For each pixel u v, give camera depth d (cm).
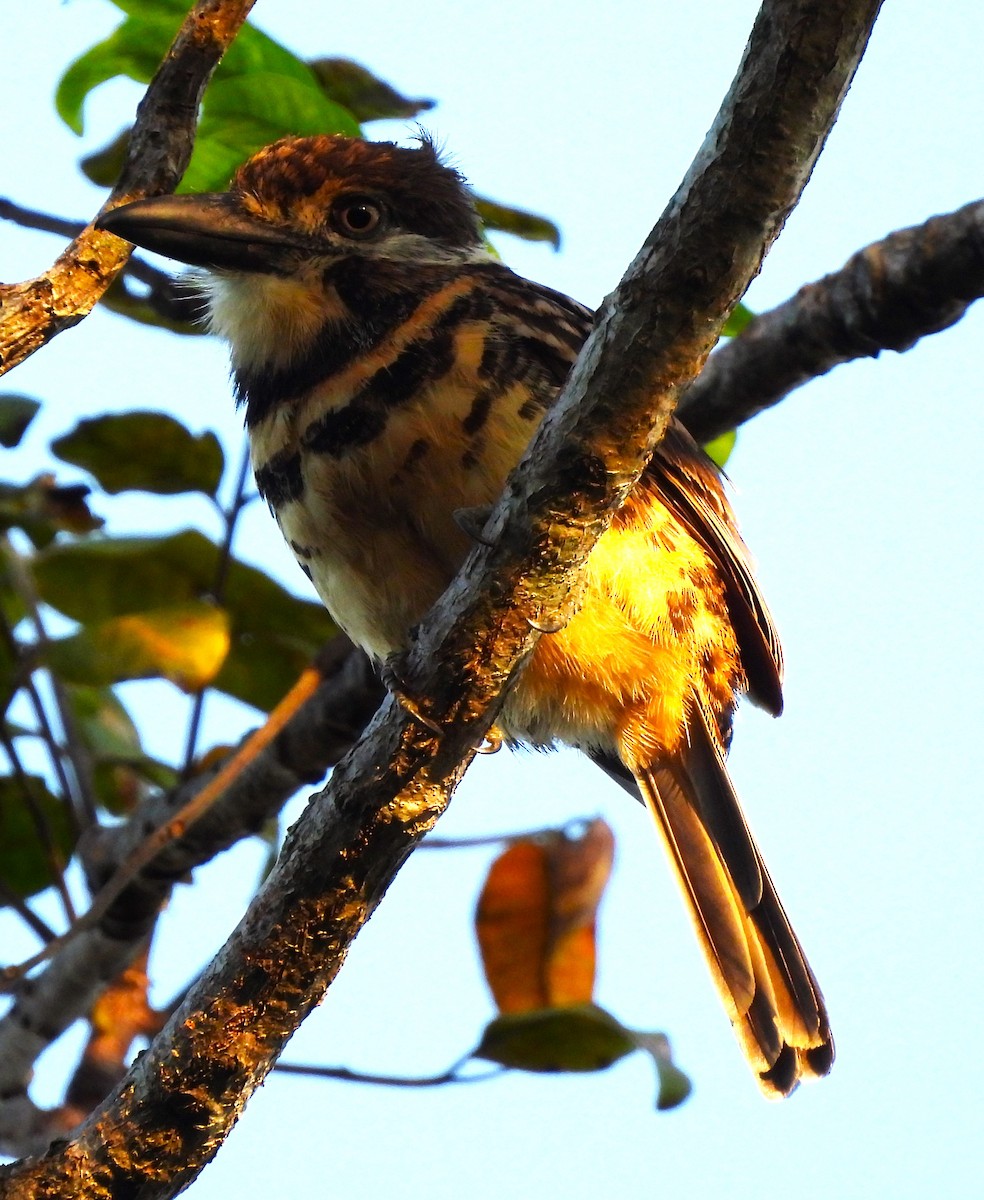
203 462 849
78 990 820
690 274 506
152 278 898
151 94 641
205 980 589
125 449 844
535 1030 752
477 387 696
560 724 807
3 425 829
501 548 557
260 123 867
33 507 850
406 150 809
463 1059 750
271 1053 590
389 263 755
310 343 739
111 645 761
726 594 820
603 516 553
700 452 827
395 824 580
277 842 872
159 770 914
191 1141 587
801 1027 798
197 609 771
